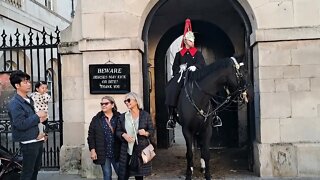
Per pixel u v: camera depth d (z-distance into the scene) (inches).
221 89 227.3
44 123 223.8
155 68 430.0
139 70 281.7
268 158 264.1
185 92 237.0
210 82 224.1
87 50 279.0
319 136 264.1
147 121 199.3
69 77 292.5
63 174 287.9
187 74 245.8
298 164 261.7
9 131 299.3
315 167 260.8
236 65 218.2
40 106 291.6
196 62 259.8
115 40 276.4
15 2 505.4
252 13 271.9
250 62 288.5
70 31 294.4
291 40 264.1
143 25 294.5
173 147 432.1
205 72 228.7
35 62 515.5
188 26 272.8
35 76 512.7
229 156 356.5
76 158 289.4
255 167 278.1
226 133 414.9
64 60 292.8
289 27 264.5
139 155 195.3
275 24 266.5
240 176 271.9
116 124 208.5
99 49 277.7
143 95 297.7
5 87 303.6
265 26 267.1
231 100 225.0
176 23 424.2
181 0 370.9
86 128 281.7
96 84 279.6
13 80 195.6
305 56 264.5
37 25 578.6
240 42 412.5
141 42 285.0
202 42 427.8
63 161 290.4
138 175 195.9
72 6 814.5
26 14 537.3
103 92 279.1
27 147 195.8
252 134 289.3
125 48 275.9
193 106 230.1
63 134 295.1
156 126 423.5
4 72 302.0
